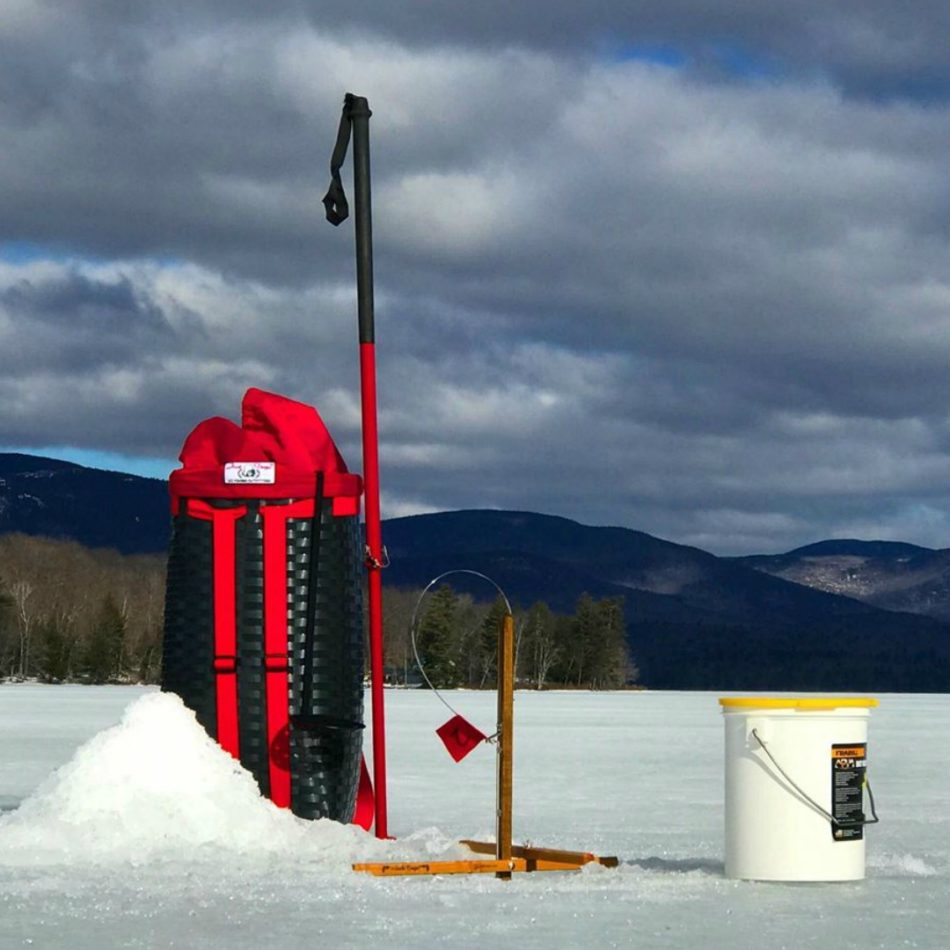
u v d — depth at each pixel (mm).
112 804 4633
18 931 3414
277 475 5027
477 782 8742
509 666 4375
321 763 4973
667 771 10125
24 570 78438
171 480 5090
